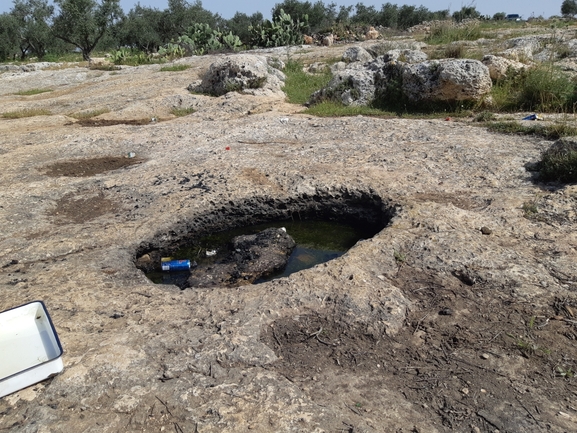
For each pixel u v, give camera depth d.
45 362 2.86
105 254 4.64
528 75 9.20
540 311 3.44
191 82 14.46
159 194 5.93
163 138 8.41
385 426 2.62
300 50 20.34
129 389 2.89
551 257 4.02
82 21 28.97
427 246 4.20
